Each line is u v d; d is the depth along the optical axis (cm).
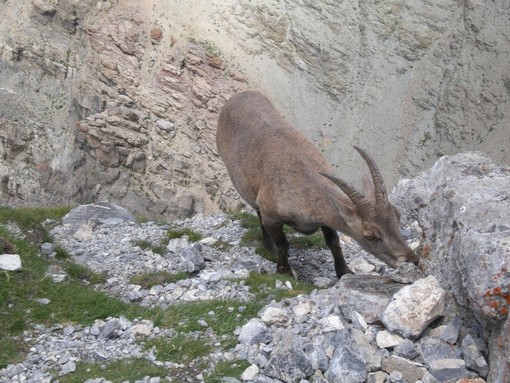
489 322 726
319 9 8331
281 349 786
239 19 8306
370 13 8312
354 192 925
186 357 842
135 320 939
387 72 8231
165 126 7800
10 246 1091
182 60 8100
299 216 1050
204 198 7656
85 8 8225
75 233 1359
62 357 842
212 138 7712
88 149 7731
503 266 677
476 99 7825
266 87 8225
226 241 1336
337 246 1109
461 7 8150
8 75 8188
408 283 883
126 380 793
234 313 947
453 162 1335
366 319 834
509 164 7469
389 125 8119
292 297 1000
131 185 7712
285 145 1102
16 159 7756
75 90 8131
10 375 807
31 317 927
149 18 8344
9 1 8406
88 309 965
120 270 1175
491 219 751
